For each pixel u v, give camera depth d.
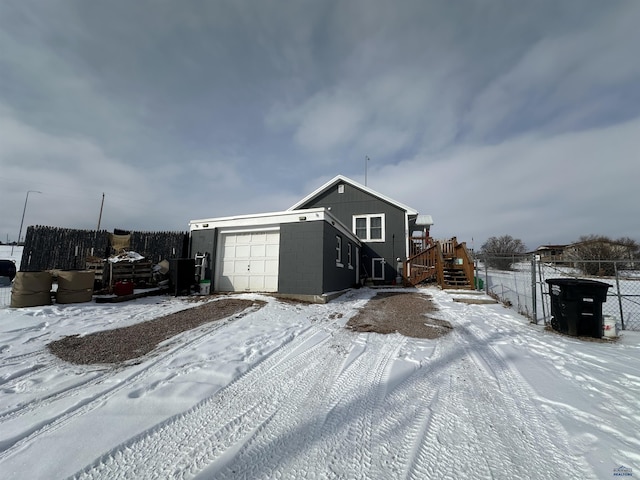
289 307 7.59
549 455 2.05
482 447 2.14
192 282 9.55
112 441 2.15
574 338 5.19
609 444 2.15
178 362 3.75
